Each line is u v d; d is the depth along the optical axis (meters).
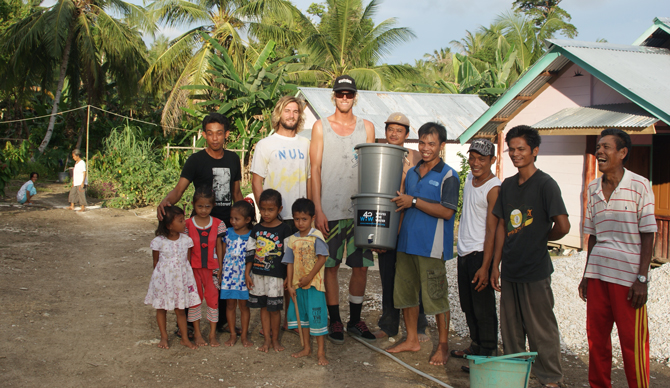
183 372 3.65
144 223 11.31
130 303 5.33
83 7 22.72
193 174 4.38
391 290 4.43
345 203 4.41
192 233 4.15
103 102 26.56
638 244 3.14
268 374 3.69
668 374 3.89
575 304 5.05
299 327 4.06
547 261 3.42
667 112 6.38
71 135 25.19
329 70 24.28
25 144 21.61
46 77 25.16
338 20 23.33
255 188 4.38
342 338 4.41
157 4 21.64
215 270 4.26
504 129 9.70
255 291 4.09
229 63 18.64
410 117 14.73
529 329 3.46
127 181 13.98
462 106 16.11
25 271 6.48
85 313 4.91
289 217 4.40
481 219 3.86
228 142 17.78
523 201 3.43
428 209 3.89
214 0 22.14
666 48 8.98
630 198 3.16
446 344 4.06
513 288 3.53
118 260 7.50
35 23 21.11
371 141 4.71
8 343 4.03
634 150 8.29
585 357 4.20
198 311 4.20
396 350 4.21
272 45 18.22
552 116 8.31
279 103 4.42
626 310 3.15
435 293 3.97
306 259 4.00
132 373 3.61
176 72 23.19
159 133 24.14
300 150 4.44
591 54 7.79
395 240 3.98
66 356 3.85
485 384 2.97
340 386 3.52
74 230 10.04
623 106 7.55
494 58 25.28
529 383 3.66
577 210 8.61
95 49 23.38
